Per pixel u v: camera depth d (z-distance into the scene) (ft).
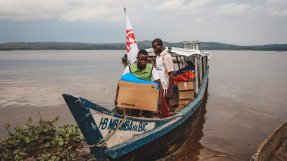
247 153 26.25
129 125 19.62
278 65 166.50
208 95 56.44
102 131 18.17
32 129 24.52
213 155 25.43
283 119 38.32
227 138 30.25
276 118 38.81
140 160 20.71
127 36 30.86
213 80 83.05
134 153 19.76
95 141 18.02
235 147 27.66
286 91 62.23
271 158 23.17
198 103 30.45
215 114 40.63
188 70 37.35
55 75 100.58
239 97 54.34
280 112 42.24
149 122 21.18
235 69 131.23
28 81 81.35
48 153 22.40
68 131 24.86
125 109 22.38
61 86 70.08
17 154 22.31
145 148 20.54
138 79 21.34
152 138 20.59
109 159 18.40
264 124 35.78
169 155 24.40
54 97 54.70
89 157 22.75
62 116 39.86
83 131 17.84
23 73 109.60
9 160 22.21
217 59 266.57
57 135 24.57
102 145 18.20
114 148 18.37
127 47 30.89
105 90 63.05
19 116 40.19
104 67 146.82
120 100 20.94
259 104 47.67
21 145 23.52
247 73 108.47
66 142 23.73
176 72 37.70
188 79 33.86
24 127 25.08
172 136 23.54
